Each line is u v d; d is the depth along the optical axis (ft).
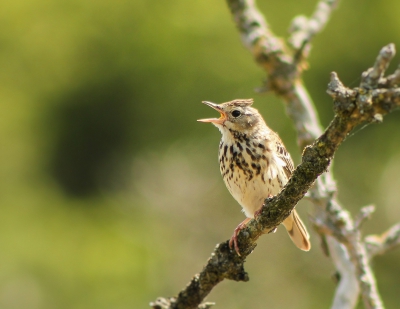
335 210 19.40
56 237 55.88
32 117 63.26
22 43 63.82
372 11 56.29
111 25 62.59
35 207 59.67
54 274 52.06
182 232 56.85
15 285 50.67
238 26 24.39
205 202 57.67
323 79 55.16
